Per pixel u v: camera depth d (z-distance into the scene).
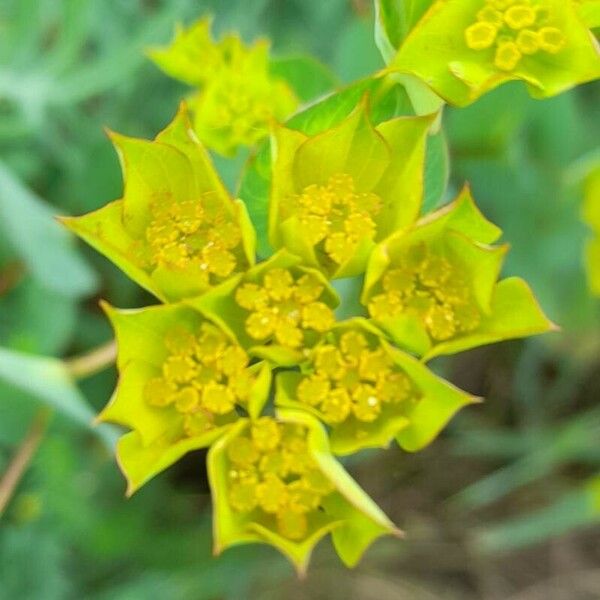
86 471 0.12
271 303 0.06
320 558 0.14
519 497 0.15
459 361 0.15
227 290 0.06
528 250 0.12
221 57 0.09
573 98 0.13
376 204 0.06
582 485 0.15
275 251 0.06
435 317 0.06
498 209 0.12
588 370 0.15
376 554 0.14
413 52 0.06
